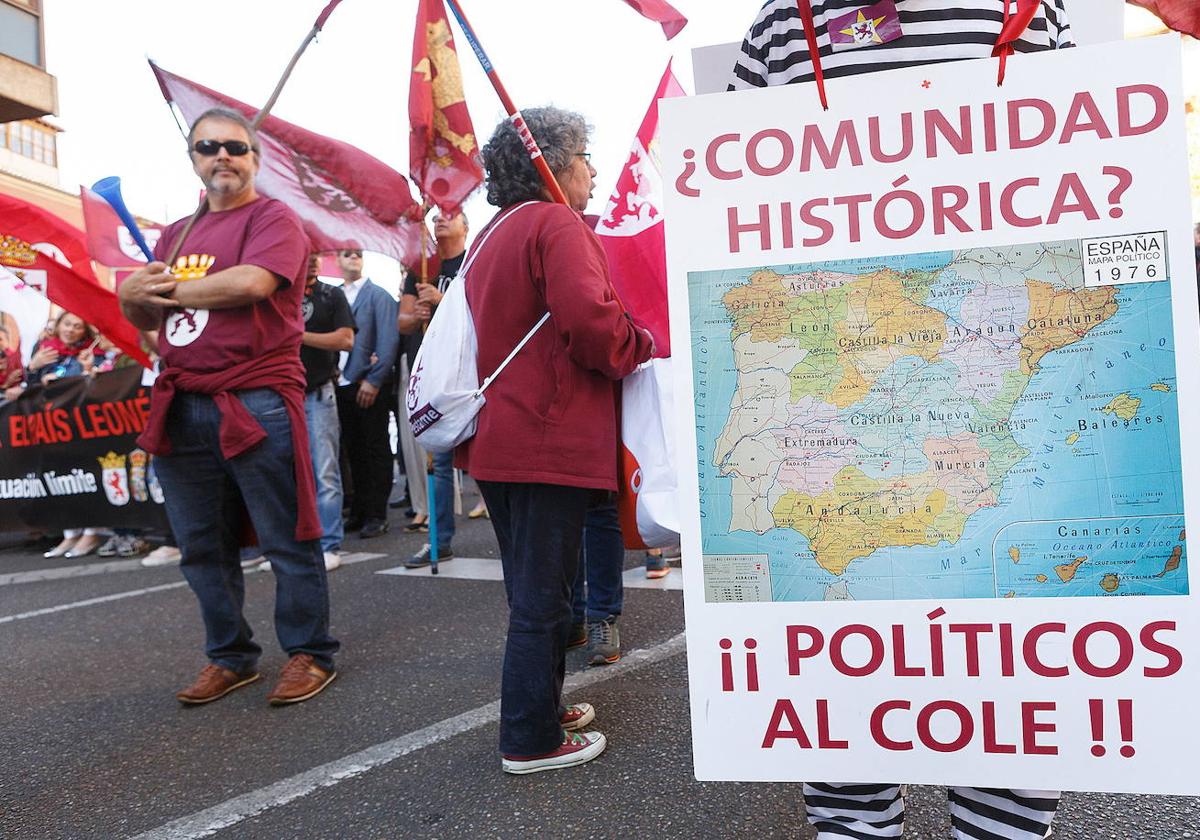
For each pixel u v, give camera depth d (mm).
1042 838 1384
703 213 1355
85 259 4484
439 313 2389
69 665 3617
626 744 2484
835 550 1321
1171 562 1229
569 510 2283
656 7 2643
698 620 1360
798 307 1331
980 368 1280
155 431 2982
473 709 2826
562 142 2416
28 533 7379
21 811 2332
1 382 6320
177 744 2723
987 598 1279
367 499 6438
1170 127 1230
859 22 1353
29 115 15664
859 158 1312
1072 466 1254
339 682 3172
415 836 2057
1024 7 1263
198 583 3123
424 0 3750
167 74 3381
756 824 2006
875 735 1315
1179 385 1225
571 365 2256
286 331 3086
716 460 1354
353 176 3799
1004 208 1272
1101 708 1251
